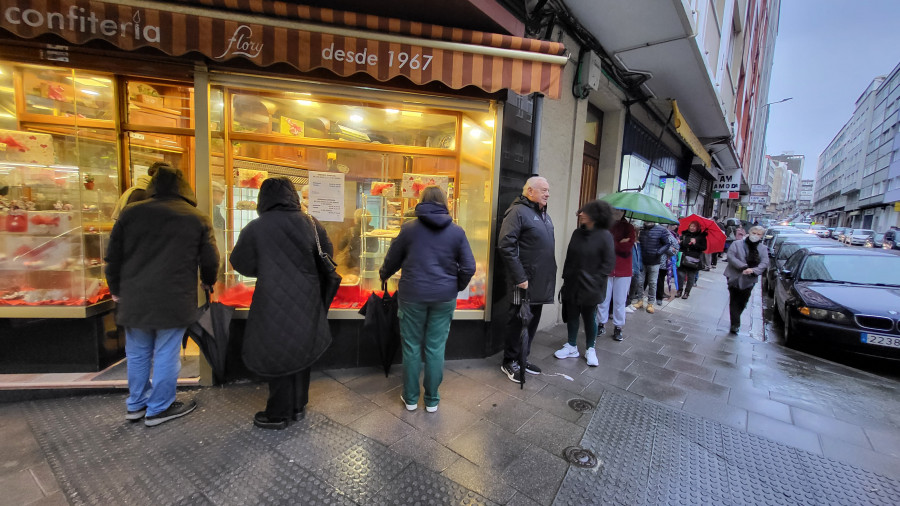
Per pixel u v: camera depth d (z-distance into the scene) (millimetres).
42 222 2938
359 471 2236
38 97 3158
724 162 15617
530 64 3100
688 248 7535
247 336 2463
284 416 2596
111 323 3225
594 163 6328
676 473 2363
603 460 2449
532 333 3590
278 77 3092
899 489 2297
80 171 3066
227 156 3258
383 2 2863
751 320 6312
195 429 2562
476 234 3871
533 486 2189
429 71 2947
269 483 2113
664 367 4016
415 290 2656
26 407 2738
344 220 3648
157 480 2100
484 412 2930
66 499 1945
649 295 6445
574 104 5000
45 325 2975
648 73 5645
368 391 3158
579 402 3152
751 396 3449
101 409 2742
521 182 4008
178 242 2434
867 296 4723
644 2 3914
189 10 2572
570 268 3828
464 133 3752
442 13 3016
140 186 3043
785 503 2150
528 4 3934
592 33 4691
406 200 3748
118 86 3240
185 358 3516
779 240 14523
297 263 2496
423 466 2305
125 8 2512
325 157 3582
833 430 2930
